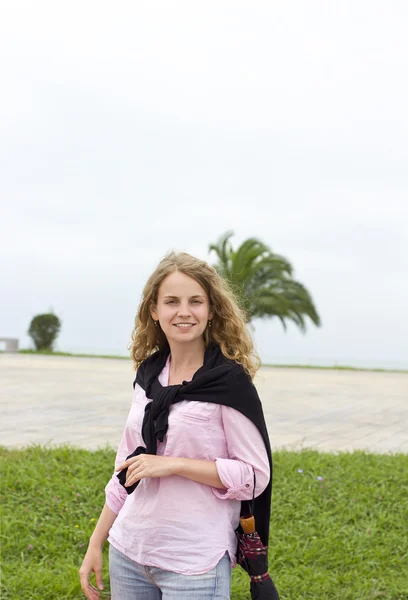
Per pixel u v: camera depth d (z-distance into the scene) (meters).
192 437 2.30
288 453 7.64
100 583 2.57
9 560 4.69
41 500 5.70
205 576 2.28
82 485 6.01
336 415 12.45
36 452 7.32
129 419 2.48
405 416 12.54
